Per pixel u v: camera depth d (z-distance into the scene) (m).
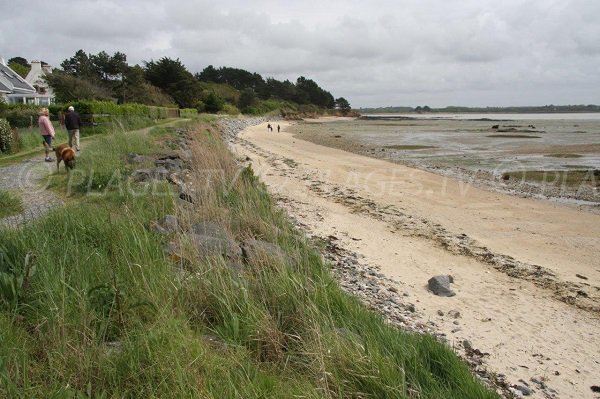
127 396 3.13
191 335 3.82
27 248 4.93
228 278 4.92
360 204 14.69
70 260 4.87
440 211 14.09
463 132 58.41
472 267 9.23
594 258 10.10
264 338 4.14
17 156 15.80
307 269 5.86
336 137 49.75
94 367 3.30
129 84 56.25
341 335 4.29
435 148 35.44
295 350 4.11
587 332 6.57
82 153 14.55
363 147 36.47
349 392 3.57
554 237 11.66
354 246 10.12
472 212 14.09
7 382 2.89
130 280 4.67
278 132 58.38
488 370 5.33
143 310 4.20
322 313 4.62
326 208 13.86
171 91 68.38
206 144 19.94
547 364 5.63
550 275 8.92
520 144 38.66
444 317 6.77
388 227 12.03
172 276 4.85
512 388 4.99
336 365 3.77
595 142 39.62
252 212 8.48
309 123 100.19
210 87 102.50
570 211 14.45
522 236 11.67
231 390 3.18
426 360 4.30
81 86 47.12
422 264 9.24
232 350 3.82
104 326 3.79
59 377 3.20
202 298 4.64
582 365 5.65
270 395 3.27
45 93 58.59
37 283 4.27
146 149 15.53
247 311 4.43
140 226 6.13
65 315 3.83
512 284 8.38
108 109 28.05
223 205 9.08
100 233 5.79
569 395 5.01
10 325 3.62
